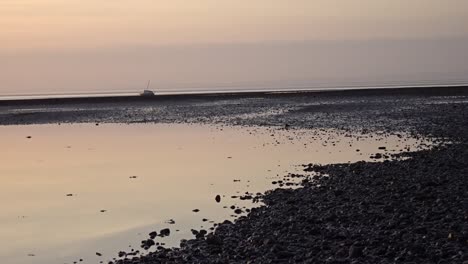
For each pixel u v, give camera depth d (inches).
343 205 767.7
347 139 1596.9
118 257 618.2
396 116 2186.3
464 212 674.8
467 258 506.9
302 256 556.7
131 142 1748.3
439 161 1082.1
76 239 701.9
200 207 840.9
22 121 2655.0
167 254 609.6
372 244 573.3
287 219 713.6
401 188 850.1
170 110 3053.6
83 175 1184.8
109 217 808.9
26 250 662.5
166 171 1195.9
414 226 627.8
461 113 2150.6
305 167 1144.8
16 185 1088.2
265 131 1925.4
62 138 1911.9
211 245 628.7
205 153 1451.8
